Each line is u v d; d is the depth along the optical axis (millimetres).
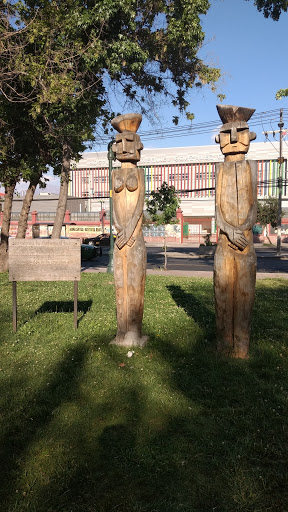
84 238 35531
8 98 8641
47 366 4191
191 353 4641
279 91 8477
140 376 3924
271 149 40344
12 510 2191
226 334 4547
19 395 3508
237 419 3104
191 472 2502
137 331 4926
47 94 8375
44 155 12086
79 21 9250
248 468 2521
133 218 4773
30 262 5508
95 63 9836
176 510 2178
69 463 2584
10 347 4832
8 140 10750
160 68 12250
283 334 5422
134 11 9898
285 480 2426
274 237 37344
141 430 2951
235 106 4410
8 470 2529
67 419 3109
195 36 10625
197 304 7621
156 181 44812
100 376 3918
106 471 2520
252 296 4418
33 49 9266
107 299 8078
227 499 2268
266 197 40438
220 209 4473
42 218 39250
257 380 3818
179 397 3471
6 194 12641
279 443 2762
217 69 12016
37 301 7781
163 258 21594
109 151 13164
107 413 3217
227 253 4441
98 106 11180
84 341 5039
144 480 2439
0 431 2934
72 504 2244
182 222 37375
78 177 47438
